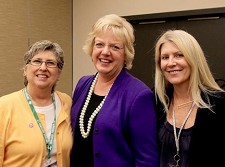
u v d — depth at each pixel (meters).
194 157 1.47
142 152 1.55
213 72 3.32
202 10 3.31
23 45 3.66
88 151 1.63
